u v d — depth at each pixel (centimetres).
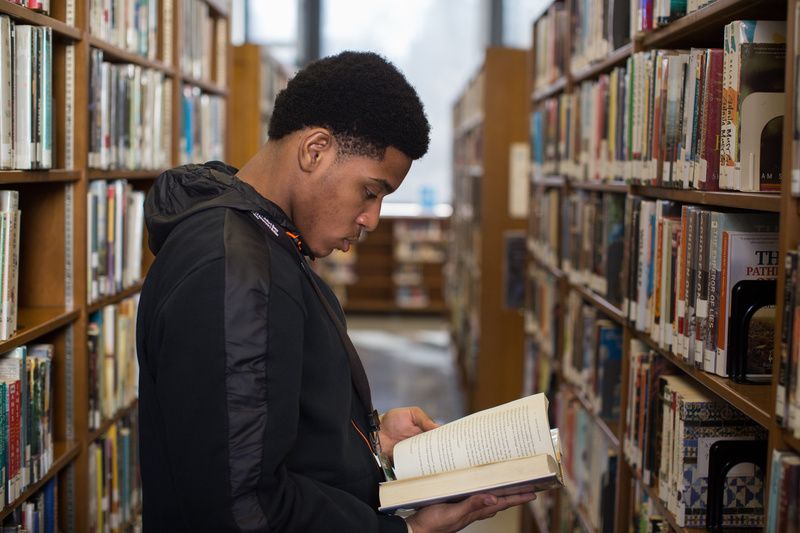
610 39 254
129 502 275
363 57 138
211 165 148
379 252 1070
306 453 141
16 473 187
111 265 250
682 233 181
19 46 186
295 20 1022
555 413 344
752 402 146
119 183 255
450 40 1054
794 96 127
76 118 225
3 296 181
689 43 209
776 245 160
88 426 235
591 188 283
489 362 545
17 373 189
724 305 162
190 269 125
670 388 188
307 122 136
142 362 137
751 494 174
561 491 324
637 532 222
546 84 373
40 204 226
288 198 139
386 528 140
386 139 136
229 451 121
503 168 532
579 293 303
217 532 123
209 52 404
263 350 123
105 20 245
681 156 183
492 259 539
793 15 128
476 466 144
